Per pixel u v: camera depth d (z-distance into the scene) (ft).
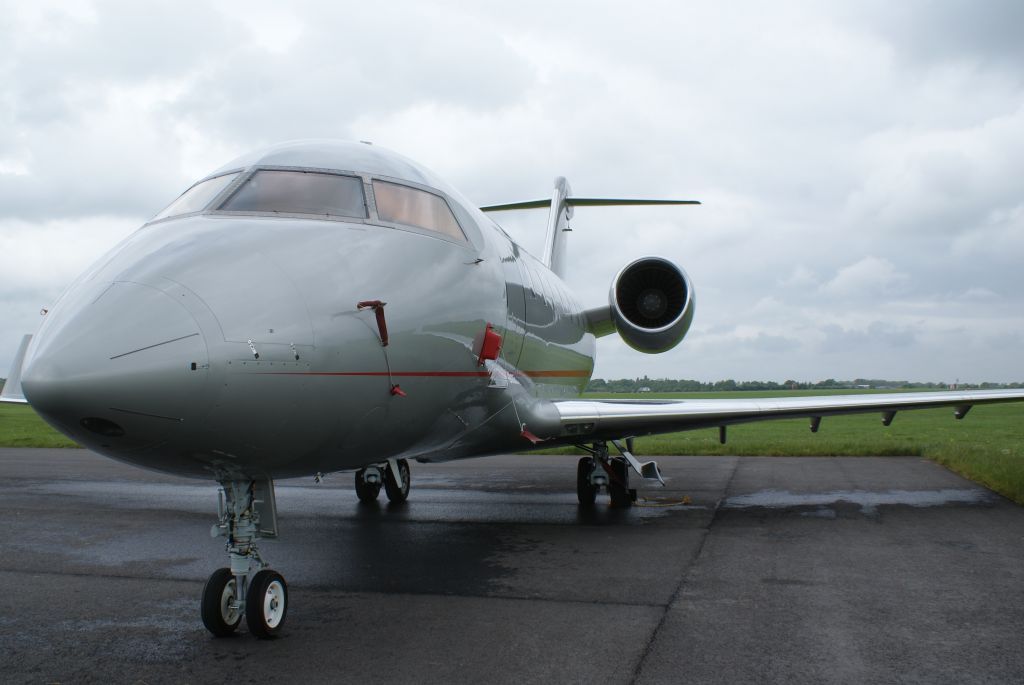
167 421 13.30
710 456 54.70
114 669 13.52
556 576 20.01
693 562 21.35
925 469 44.60
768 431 88.12
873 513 29.19
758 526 26.86
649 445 60.34
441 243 20.10
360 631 15.55
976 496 33.47
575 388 39.17
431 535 26.16
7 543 25.23
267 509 16.38
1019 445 57.16
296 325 14.87
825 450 54.65
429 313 18.34
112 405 12.84
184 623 16.35
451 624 15.93
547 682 12.59
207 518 30.27
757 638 14.60
